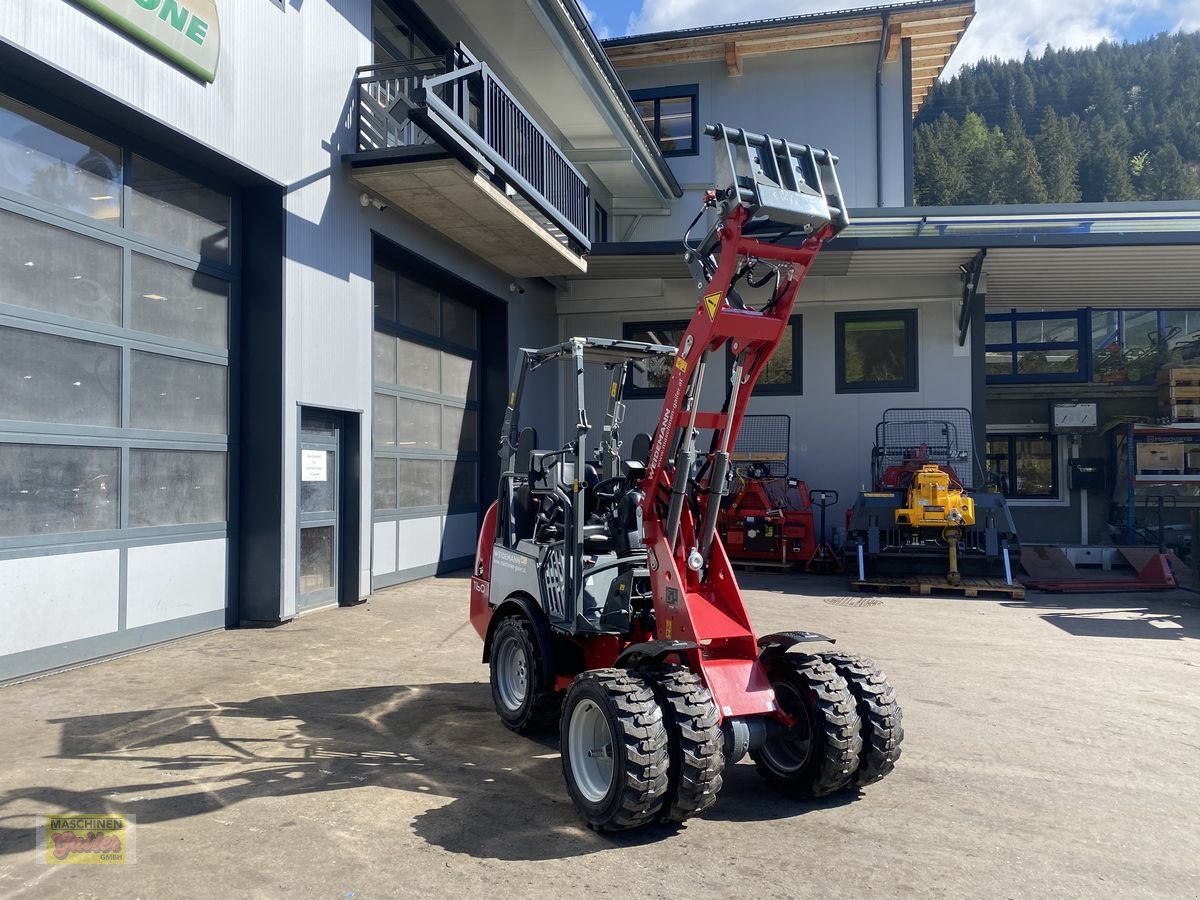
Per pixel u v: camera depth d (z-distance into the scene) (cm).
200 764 479
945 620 984
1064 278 1511
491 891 346
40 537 634
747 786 476
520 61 1309
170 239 762
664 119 1822
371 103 1018
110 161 698
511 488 613
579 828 409
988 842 405
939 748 542
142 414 730
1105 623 973
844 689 440
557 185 1235
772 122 1775
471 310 1401
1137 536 1627
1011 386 1734
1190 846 405
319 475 938
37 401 633
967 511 1159
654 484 463
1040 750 541
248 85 802
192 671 675
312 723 560
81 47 622
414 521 1194
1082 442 1755
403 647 784
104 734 523
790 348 1620
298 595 884
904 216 1370
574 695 421
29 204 626
